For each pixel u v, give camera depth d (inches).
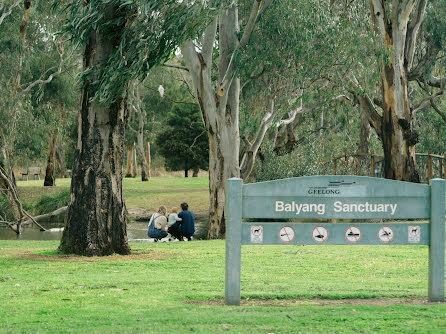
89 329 203.0
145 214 1352.1
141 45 496.4
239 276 257.4
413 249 533.0
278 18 775.1
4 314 233.6
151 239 862.5
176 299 272.2
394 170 1011.9
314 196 259.4
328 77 883.4
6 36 1164.5
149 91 2155.5
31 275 370.3
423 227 264.1
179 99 2321.6
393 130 1007.6
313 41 805.9
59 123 1428.4
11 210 1192.8
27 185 1726.1
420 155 1036.5
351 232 260.7
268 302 266.2
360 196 261.0
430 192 263.4
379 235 262.1
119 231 503.5
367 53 872.9
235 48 796.6
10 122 1110.4
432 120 1363.2
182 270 403.2
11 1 1197.7
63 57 1327.5
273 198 257.8
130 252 510.9
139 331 198.5
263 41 789.2
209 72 828.6
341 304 260.4
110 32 494.3
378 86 1146.7
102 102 486.0
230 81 812.6
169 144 2469.2
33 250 542.3
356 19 862.5
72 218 496.7
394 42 986.7
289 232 258.5
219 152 846.5
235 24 837.2
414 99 1530.5
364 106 1045.8
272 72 841.5
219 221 853.8
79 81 489.4
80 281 338.0
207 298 275.6
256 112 976.3
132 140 2406.5
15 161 1369.3
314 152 1154.0
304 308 242.8
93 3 470.0
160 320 217.2
